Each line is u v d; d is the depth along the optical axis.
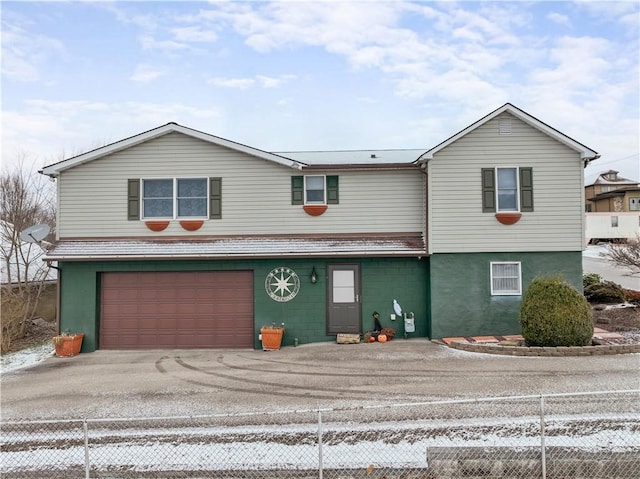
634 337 13.23
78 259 14.57
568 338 12.16
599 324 15.43
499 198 14.73
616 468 6.57
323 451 7.12
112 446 7.51
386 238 15.25
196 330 15.12
